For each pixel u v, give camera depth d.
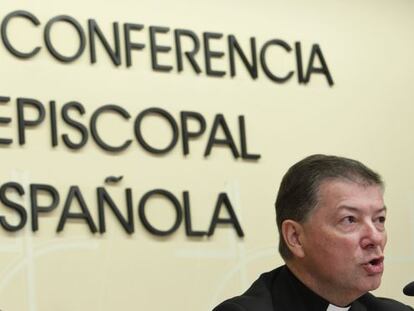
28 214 5.06
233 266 5.52
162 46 5.59
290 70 5.96
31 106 5.17
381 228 3.70
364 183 3.68
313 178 3.71
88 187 5.21
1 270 4.96
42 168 5.13
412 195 6.20
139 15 5.58
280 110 5.88
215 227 5.51
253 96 5.80
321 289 3.75
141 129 5.42
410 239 6.13
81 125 5.25
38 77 5.23
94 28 5.42
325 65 6.07
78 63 5.35
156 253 5.32
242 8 5.89
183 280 5.37
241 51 5.81
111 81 5.41
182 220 5.42
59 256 5.09
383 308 3.92
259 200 5.68
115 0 5.52
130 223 5.27
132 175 5.34
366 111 6.16
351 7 6.26
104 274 5.17
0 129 5.09
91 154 5.26
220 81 5.71
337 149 6.02
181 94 5.59
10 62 5.19
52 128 5.19
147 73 5.52
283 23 6.01
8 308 4.94
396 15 6.40
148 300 5.27
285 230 3.78
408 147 6.25
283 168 5.80
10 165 5.07
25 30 5.27
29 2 5.31
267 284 3.86
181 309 5.34
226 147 5.64
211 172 5.57
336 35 6.17
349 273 3.65
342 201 3.65
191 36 5.69
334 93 6.08
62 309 5.05
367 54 6.25
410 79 6.35
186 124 5.54
